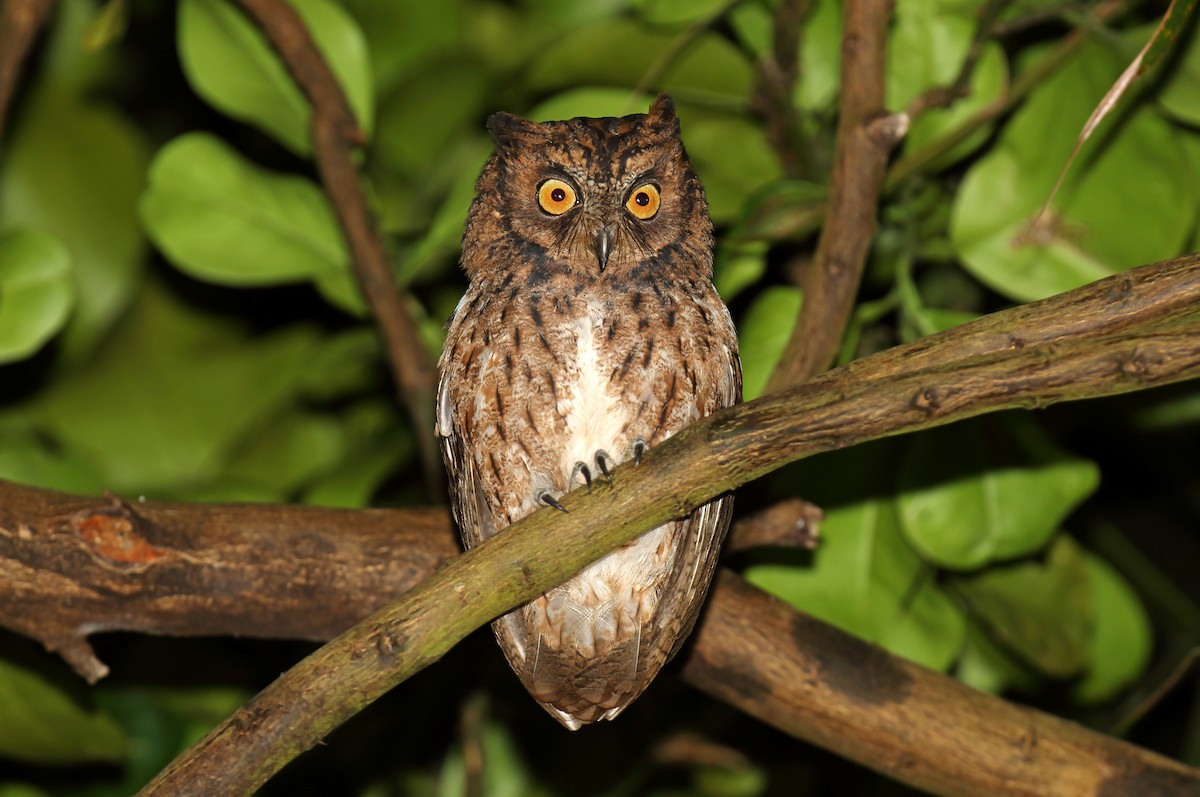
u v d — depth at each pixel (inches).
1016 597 331.0
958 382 196.1
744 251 323.9
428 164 390.0
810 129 344.2
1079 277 302.5
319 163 331.3
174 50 426.0
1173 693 400.8
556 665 291.6
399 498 378.0
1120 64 306.7
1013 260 304.0
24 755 324.2
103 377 404.5
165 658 358.0
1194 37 305.3
